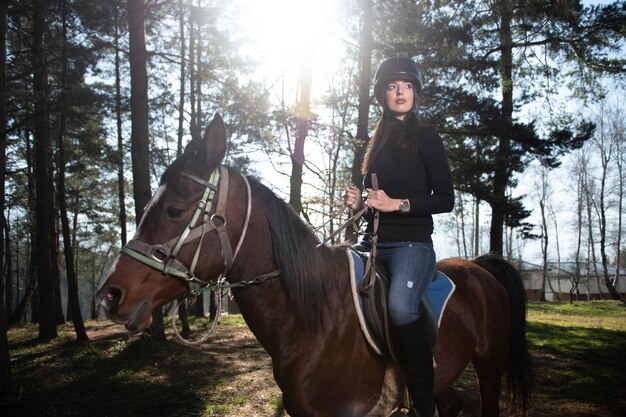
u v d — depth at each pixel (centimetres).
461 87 1133
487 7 982
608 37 1035
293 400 206
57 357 895
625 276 4353
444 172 229
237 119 977
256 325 211
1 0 582
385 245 230
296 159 895
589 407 506
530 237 1823
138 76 907
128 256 183
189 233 188
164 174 199
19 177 1675
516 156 1180
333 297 214
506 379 338
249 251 207
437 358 252
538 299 4481
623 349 871
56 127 1116
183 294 195
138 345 909
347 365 211
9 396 537
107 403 558
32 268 1973
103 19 916
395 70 248
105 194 2252
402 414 230
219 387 632
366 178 250
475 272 312
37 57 984
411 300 210
